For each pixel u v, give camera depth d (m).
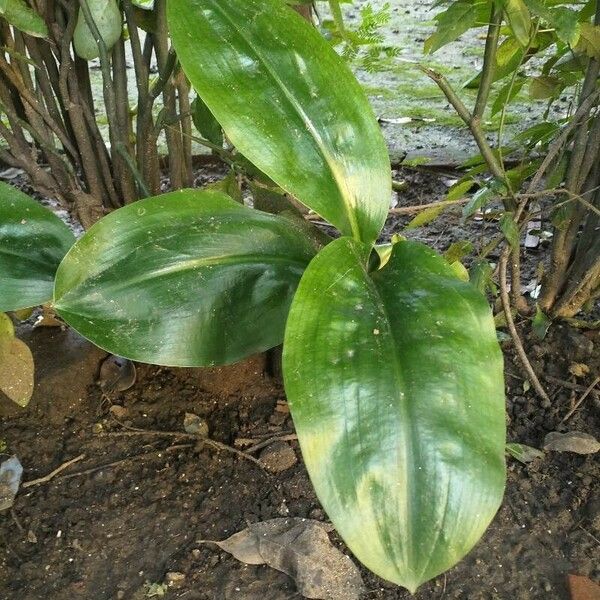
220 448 0.68
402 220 1.01
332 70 0.51
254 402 0.73
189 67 0.47
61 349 0.74
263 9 0.49
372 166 0.51
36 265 0.54
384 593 0.56
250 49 0.49
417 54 1.59
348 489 0.37
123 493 0.64
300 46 0.50
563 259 0.75
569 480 0.65
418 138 1.21
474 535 0.37
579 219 0.73
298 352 0.40
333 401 0.38
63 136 0.70
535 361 0.77
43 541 0.60
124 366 0.74
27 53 0.66
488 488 0.37
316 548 0.58
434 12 1.85
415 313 0.43
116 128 0.66
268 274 0.52
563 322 0.80
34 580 0.58
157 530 0.61
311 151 0.49
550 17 0.54
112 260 0.47
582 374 0.75
